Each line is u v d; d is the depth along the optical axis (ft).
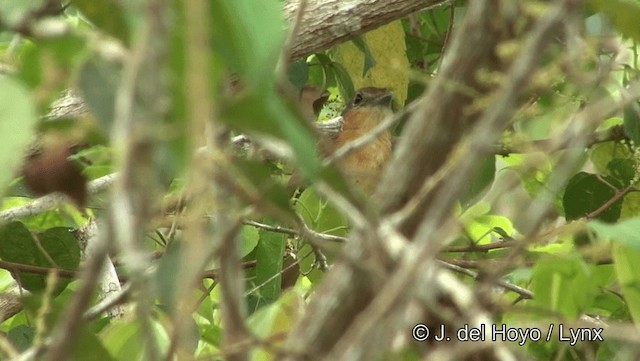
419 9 23.43
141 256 8.75
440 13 30.99
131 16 10.49
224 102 10.50
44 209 23.47
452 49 11.38
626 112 24.73
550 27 9.14
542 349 22.74
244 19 10.43
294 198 23.89
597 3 13.24
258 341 11.44
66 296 24.17
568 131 11.95
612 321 20.12
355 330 10.02
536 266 17.20
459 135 11.38
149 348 9.81
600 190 26.89
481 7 11.14
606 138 28.19
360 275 11.30
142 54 8.66
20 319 23.99
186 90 9.81
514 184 18.24
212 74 10.55
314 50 23.17
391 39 27.45
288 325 15.98
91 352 13.12
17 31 11.44
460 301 10.71
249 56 10.36
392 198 11.60
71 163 15.69
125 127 8.67
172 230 14.28
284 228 21.85
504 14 11.03
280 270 24.56
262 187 12.05
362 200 11.03
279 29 10.50
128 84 8.70
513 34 11.06
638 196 26.84
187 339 11.65
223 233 11.76
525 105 14.85
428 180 11.33
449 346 11.33
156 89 8.68
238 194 11.90
